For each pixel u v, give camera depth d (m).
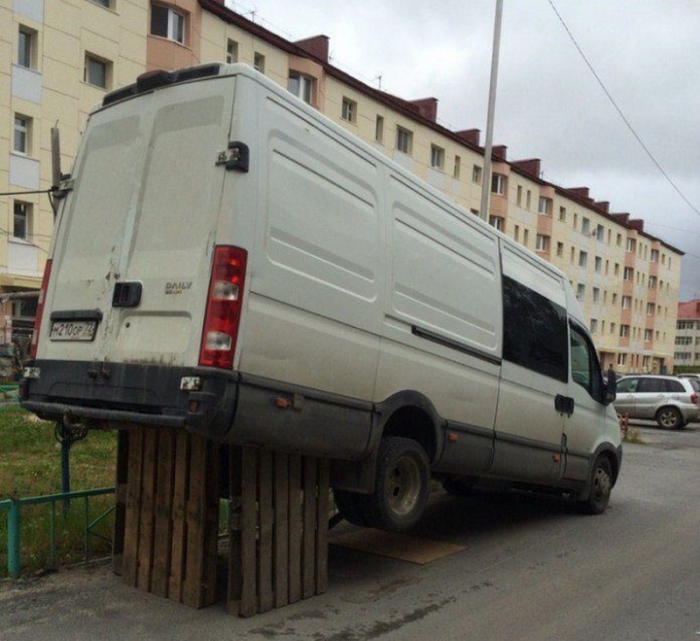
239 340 4.02
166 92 4.56
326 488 5.12
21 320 23.52
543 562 6.25
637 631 4.65
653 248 68.88
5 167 22.27
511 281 7.02
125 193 4.63
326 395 4.62
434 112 39.81
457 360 6.03
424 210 5.74
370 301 5.02
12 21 22.28
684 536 7.43
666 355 73.00
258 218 4.17
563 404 7.74
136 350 4.27
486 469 6.53
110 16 24.56
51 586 4.95
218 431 3.96
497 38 16.20
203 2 26.53
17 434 10.76
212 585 4.72
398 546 6.59
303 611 4.74
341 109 32.84
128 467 5.15
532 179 47.97
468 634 4.48
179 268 4.20
